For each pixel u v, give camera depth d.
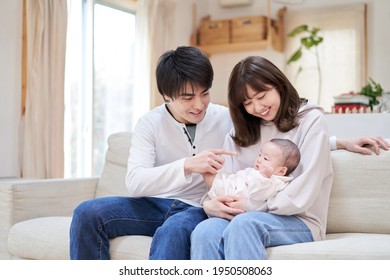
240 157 1.83
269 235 1.47
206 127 1.90
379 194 1.81
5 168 3.37
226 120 1.97
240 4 5.65
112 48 4.59
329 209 1.87
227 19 5.43
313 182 1.56
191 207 1.75
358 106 3.24
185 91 1.70
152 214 1.80
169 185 1.66
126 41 4.69
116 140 2.58
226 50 5.63
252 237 1.42
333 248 1.44
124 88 4.73
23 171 3.43
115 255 1.72
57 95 3.60
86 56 4.14
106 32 4.49
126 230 1.76
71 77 3.88
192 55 1.72
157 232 1.58
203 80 1.70
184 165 1.65
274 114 1.71
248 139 1.80
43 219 2.13
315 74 5.36
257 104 1.68
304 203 1.53
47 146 3.52
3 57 3.36
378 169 1.83
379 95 3.58
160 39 4.88
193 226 1.60
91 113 4.14
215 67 5.83
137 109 4.61
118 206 1.74
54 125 3.58
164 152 1.88
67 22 3.69
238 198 1.60
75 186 2.45
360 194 1.84
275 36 5.34
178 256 1.53
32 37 3.47
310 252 1.43
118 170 2.50
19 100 3.47
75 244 1.67
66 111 3.79
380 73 5.12
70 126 3.82
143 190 1.71
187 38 5.58
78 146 4.07
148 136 1.87
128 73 4.71
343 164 1.89
